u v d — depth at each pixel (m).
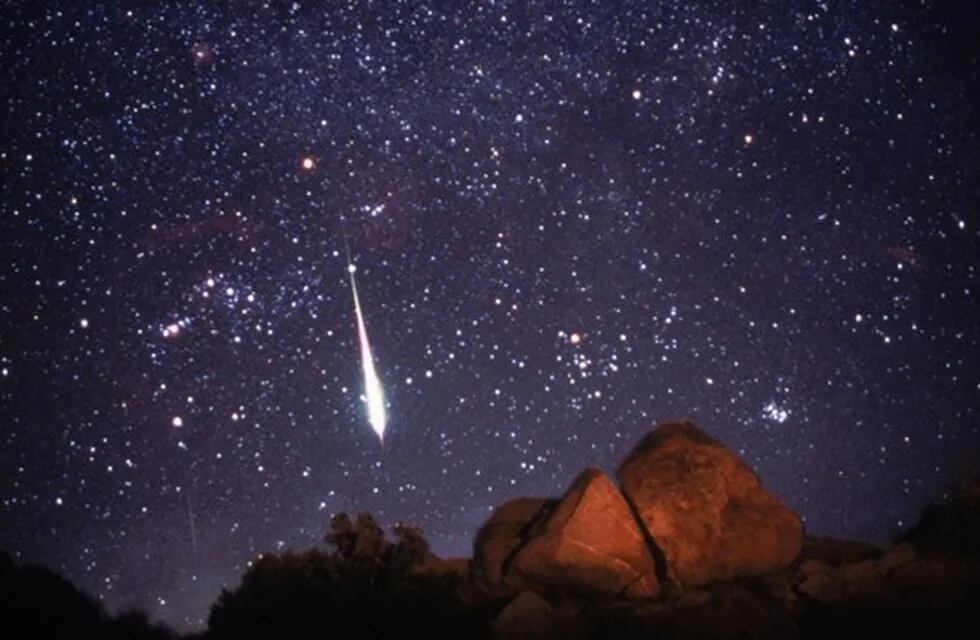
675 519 5.92
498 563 5.98
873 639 5.45
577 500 5.89
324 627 5.74
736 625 5.47
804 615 5.68
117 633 5.79
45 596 5.66
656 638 5.41
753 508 6.00
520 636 5.47
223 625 5.87
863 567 5.96
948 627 5.45
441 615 5.78
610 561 5.76
